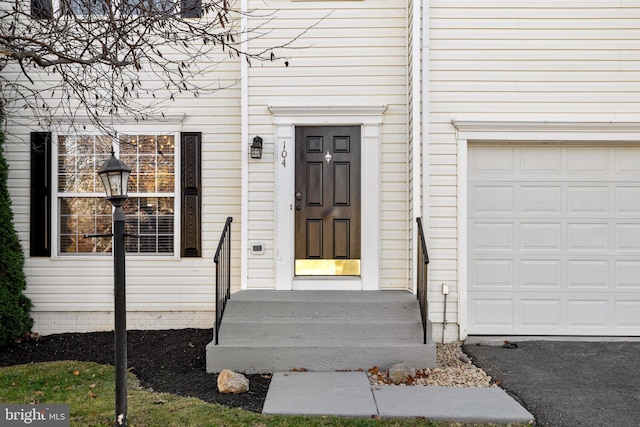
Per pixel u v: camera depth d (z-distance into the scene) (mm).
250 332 4891
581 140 5547
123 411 3271
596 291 5637
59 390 4184
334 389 4098
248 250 5812
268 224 5828
